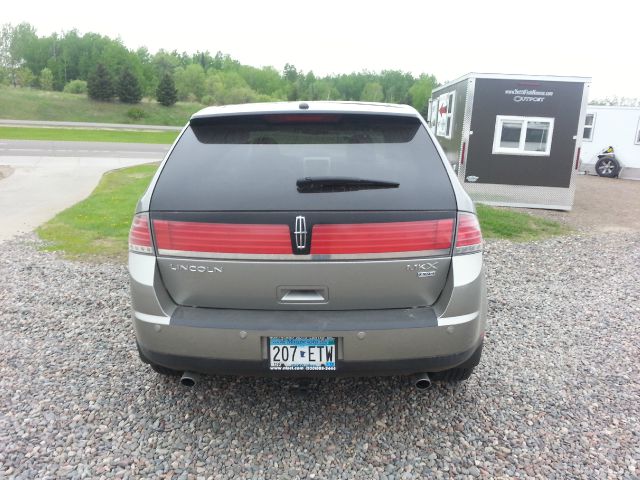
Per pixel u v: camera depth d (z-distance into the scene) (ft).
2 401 9.87
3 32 326.24
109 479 7.77
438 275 7.98
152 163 60.75
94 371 11.16
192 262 7.88
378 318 7.82
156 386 10.52
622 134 58.08
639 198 43.50
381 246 7.74
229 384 10.64
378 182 7.91
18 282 17.29
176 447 8.56
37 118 186.70
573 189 34.09
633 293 17.31
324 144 8.63
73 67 328.49
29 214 28.81
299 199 7.75
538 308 15.61
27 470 7.89
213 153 8.55
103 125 166.71
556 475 7.98
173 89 241.76
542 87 32.60
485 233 26.53
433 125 45.55
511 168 34.17
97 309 14.94
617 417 9.61
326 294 7.89
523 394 10.39
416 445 8.70
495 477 7.93
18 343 12.57
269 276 7.80
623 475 7.99
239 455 8.39
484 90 33.01
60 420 9.27
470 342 8.12
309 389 10.48
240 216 7.71
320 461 8.27
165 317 7.93
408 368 7.95
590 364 11.80
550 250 23.57
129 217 28.14
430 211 7.83
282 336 7.73
